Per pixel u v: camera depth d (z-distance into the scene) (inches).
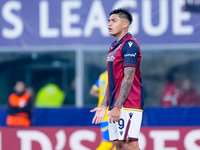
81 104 1322.6
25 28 1311.5
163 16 1279.5
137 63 616.1
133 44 608.4
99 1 1290.6
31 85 1523.1
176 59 1533.0
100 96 971.9
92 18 1294.3
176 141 997.8
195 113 1018.7
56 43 1306.6
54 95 1365.7
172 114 1021.2
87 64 1501.0
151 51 1536.7
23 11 1310.3
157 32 1280.8
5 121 1074.1
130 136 613.6
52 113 1052.5
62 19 1302.9
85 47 1298.0
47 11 1305.4
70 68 1513.3
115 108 598.2
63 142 1015.0
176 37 1279.5
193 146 995.9
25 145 1019.3
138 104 618.2
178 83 1533.0
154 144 997.8
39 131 1019.9
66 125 1045.8
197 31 1274.6
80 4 1296.8
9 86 1530.5
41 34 1309.1
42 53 1518.2
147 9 1278.3
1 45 1311.5
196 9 1275.8
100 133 1011.3
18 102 1071.0
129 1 1280.8
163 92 1519.4
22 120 1064.8
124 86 596.4
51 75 1523.1
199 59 1524.4
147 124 1022.4
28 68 1525.6
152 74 1537.9
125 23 628.7
